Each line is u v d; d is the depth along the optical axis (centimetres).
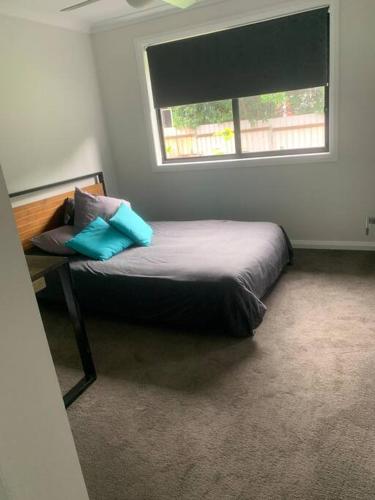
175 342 259
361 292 298
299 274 339
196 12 371
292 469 157
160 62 407
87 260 304
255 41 363
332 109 351
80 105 407
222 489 152
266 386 207
